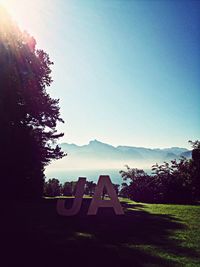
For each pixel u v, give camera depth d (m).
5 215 11.91
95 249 6.71
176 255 6.38
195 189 21.98
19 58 21.78
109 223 10.42
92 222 10.60
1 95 17.75
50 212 13.16
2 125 17.27
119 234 8.45
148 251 6.62
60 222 10.47
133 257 6.14
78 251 6.53
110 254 6.32
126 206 16.55
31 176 21.88
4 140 17.14
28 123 22.95
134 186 23.20
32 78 22.50
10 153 17.59
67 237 7.92
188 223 10.48
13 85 18.59
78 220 11.03
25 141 18.95
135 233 8.61
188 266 5.66
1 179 18.44
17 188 20.36
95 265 5.60
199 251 6.72
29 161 19.86
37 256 6.12
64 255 6.21
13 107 18.19
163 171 22.97
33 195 22.42
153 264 5.71
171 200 21.56
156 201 21.92
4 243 7.17
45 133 24.64
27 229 8.98
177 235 8.38
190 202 21.27
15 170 18.77
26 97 21.53
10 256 6.12
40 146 22.70
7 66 18.92
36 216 11.88
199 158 22.34
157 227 9.64
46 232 8.59
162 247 7.00
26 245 7.00
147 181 23.16
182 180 22.12
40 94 23.42
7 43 20.45
